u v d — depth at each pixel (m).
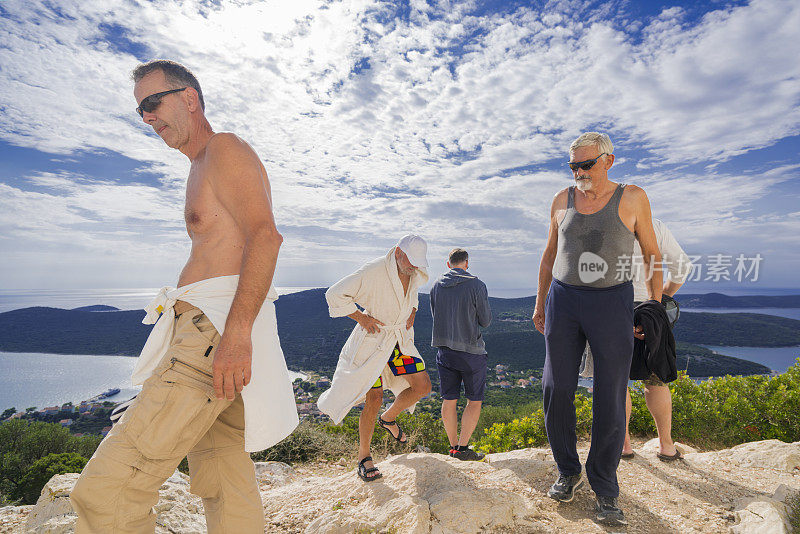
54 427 30.50
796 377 5.20
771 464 3.09
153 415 1.39
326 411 3.09
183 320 1.56
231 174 1.55
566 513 2.36
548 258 2.93
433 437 6.93
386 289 3.19
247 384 1.42
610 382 2.33
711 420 4.99
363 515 2.32
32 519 2.51
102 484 1.33
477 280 4.07
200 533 2.38
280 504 2.78
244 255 1.48
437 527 2.13
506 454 3.43
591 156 2.41
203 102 1.84
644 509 2.40
